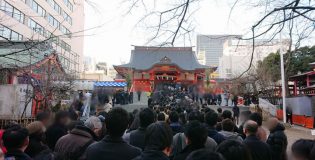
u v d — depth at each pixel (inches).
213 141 181.0
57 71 865.5
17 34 1217.4
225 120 235.5
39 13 1358.3
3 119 537.6
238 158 100.2
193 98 1277.1
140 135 190.9
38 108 650.2
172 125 247.4
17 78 734.5
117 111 142.5
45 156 161.9
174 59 1846.7
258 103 1208.8
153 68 1665.8
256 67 1466.5
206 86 1515.7
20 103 636.7
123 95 1114.7
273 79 1374.3
